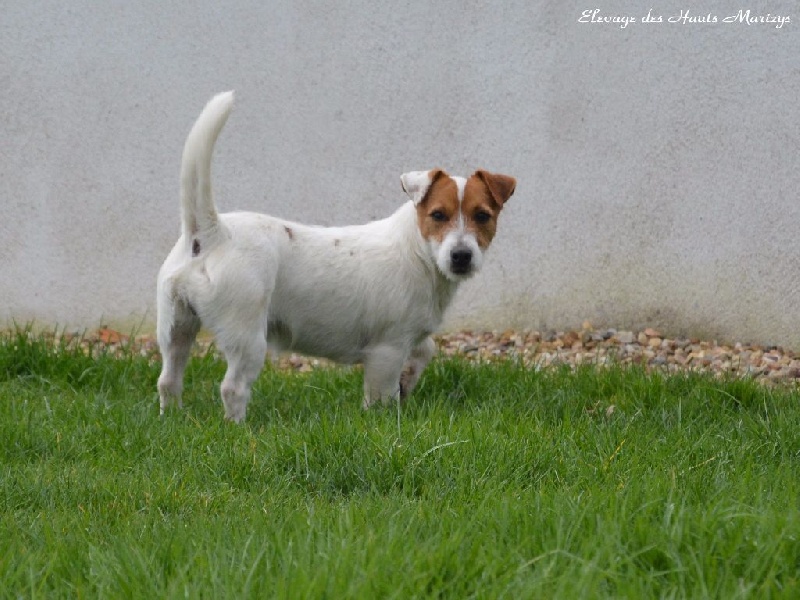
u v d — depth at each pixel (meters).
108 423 7.01
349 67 11.66
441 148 11.63
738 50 10.83
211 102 7.01
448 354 10.63
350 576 4.06
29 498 5.54
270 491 5.73
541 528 4.72
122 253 12.10
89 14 11.82
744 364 10.29
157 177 11.98
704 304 11.24
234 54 11.79
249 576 4.01
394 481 5.89
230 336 7.22
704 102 10.99
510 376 8.62
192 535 4.72
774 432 6.89
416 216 7.89
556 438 6.62
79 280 12.20
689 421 7.36
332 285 7.71
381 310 7.82
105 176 12.02
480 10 11.35
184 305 7.29
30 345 9.21
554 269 11.57
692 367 9.66
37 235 12.16
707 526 4.53
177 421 7.11
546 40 11.26
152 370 9.00
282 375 9.05
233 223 7.34
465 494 5.56
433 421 6.75
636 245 11.35
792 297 10.93
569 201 11.45
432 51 11.52
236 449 6.35
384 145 11.72
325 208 11.91
